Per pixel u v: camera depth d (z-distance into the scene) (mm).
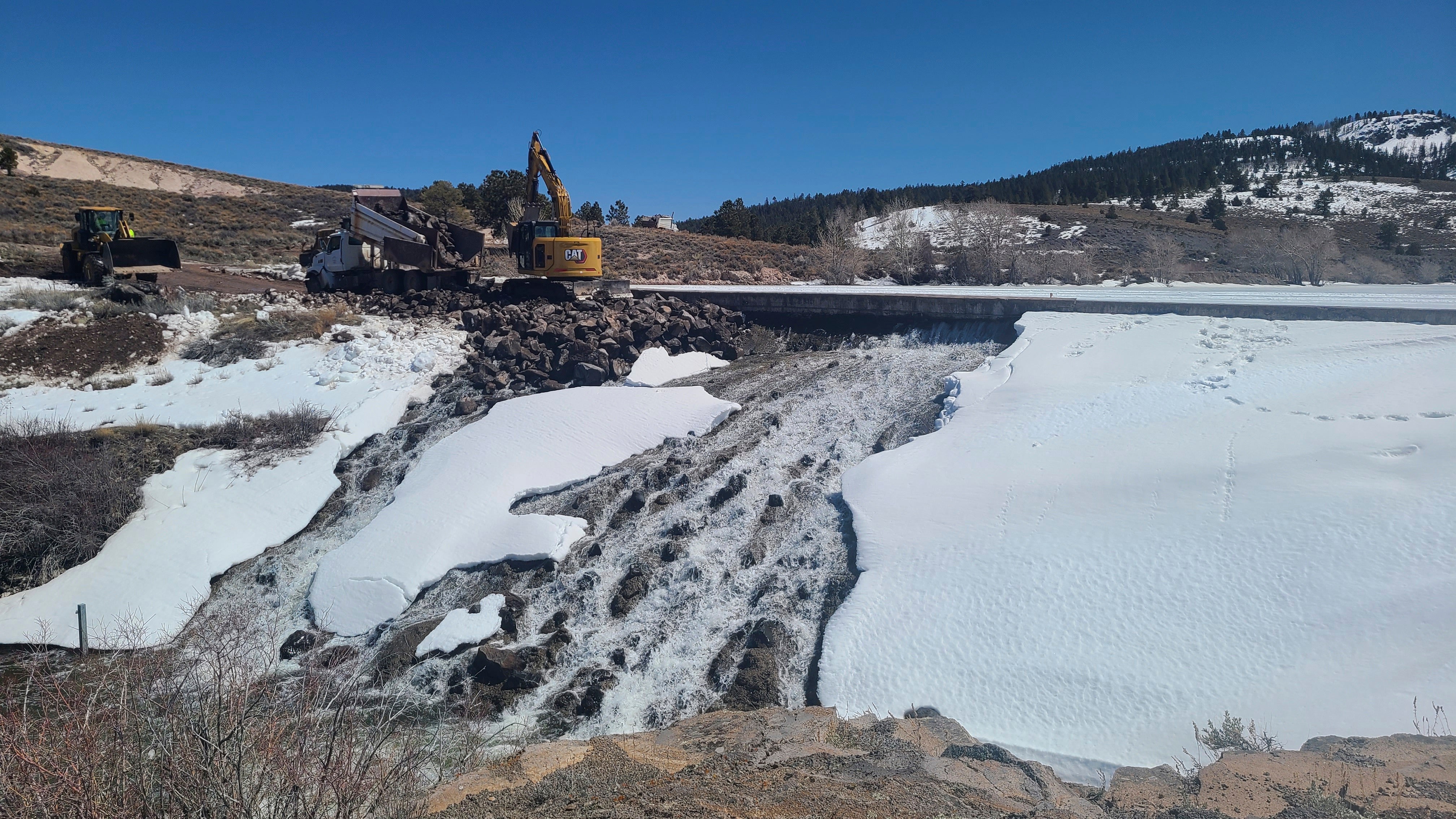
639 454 17547
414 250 28109
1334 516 10547
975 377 18125
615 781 6734
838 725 8656
